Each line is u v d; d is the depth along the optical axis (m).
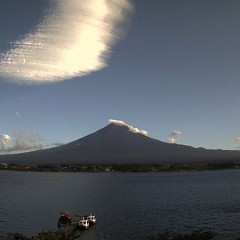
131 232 101.31
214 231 99.25
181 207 149.00
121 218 123.94
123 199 184.88
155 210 141.88
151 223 113.44
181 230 102.25
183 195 198.25
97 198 191.75
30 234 101.44
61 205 162.88
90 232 102.12
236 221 111.56
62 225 110.50
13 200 186.62
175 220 117.50
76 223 112.44
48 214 135.75
